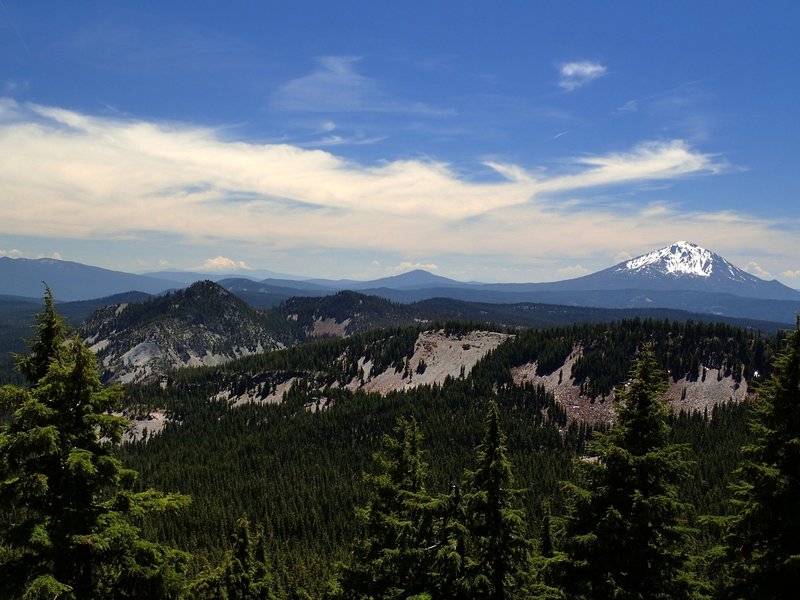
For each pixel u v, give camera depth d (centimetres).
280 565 8806
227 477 15788
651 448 1955
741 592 1895
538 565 2077
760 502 1844
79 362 1677
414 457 2673
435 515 2208
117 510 1728
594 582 1889
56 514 1634
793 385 1878
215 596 3303
